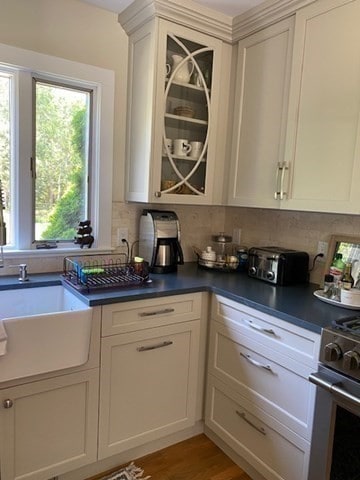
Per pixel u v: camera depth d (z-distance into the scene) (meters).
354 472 1.24
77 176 2.15
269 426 1.62
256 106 2.04
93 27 2.04
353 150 1.56
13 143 1.93
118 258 2.27
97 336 1.62
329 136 1.65
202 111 2.17
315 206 1.72
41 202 2.05
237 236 2.60
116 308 1.66
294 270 2.01
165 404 1.89
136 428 1.80
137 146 2.11
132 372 1.75
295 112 1.80
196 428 2.08
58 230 2.13
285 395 1.54
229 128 2.24
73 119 2.09
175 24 1.95
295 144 1.81
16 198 1.96
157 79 1.94
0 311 1.77
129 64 2.13
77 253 2.14
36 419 1.50
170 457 1.90
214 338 1.94
